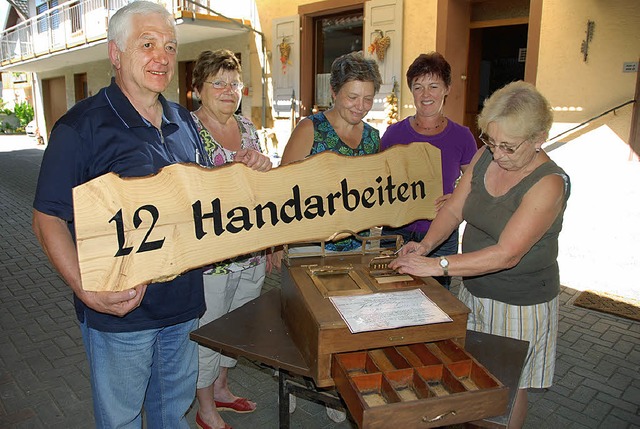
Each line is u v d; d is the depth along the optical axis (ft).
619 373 9.91
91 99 5.26
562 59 17.01
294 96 25.98
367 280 5.34
